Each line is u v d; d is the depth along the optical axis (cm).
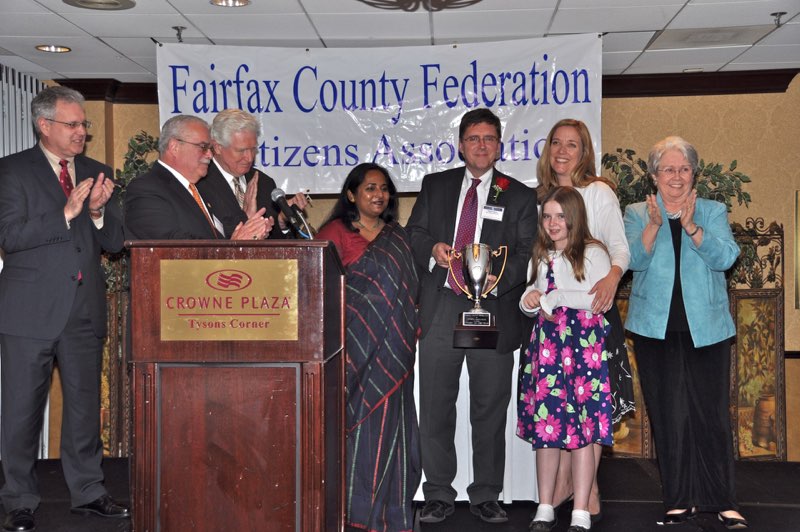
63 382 365
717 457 357
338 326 273
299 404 223
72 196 329
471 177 373
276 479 224
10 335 353
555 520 348
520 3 479
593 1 477
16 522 353
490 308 360
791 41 568
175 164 316
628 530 357
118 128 680
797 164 669
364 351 324
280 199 287
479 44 514
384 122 522
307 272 223
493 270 355
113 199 376
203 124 318
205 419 224
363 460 326
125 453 554
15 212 346
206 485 224
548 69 511
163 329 224
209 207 335
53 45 559
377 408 329
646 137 679
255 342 224
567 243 335
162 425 225
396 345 328
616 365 340
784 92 667
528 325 359
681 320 354
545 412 333
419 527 360
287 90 521
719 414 356
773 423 593
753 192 674
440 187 376
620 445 573
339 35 552
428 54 518
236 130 342
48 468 465
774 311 596
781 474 447
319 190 524
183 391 224
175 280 224
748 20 517
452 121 519
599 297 326
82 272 361
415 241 368
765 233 612
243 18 506
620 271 333
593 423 329
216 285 224
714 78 662
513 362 369
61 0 463
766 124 670
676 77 664
